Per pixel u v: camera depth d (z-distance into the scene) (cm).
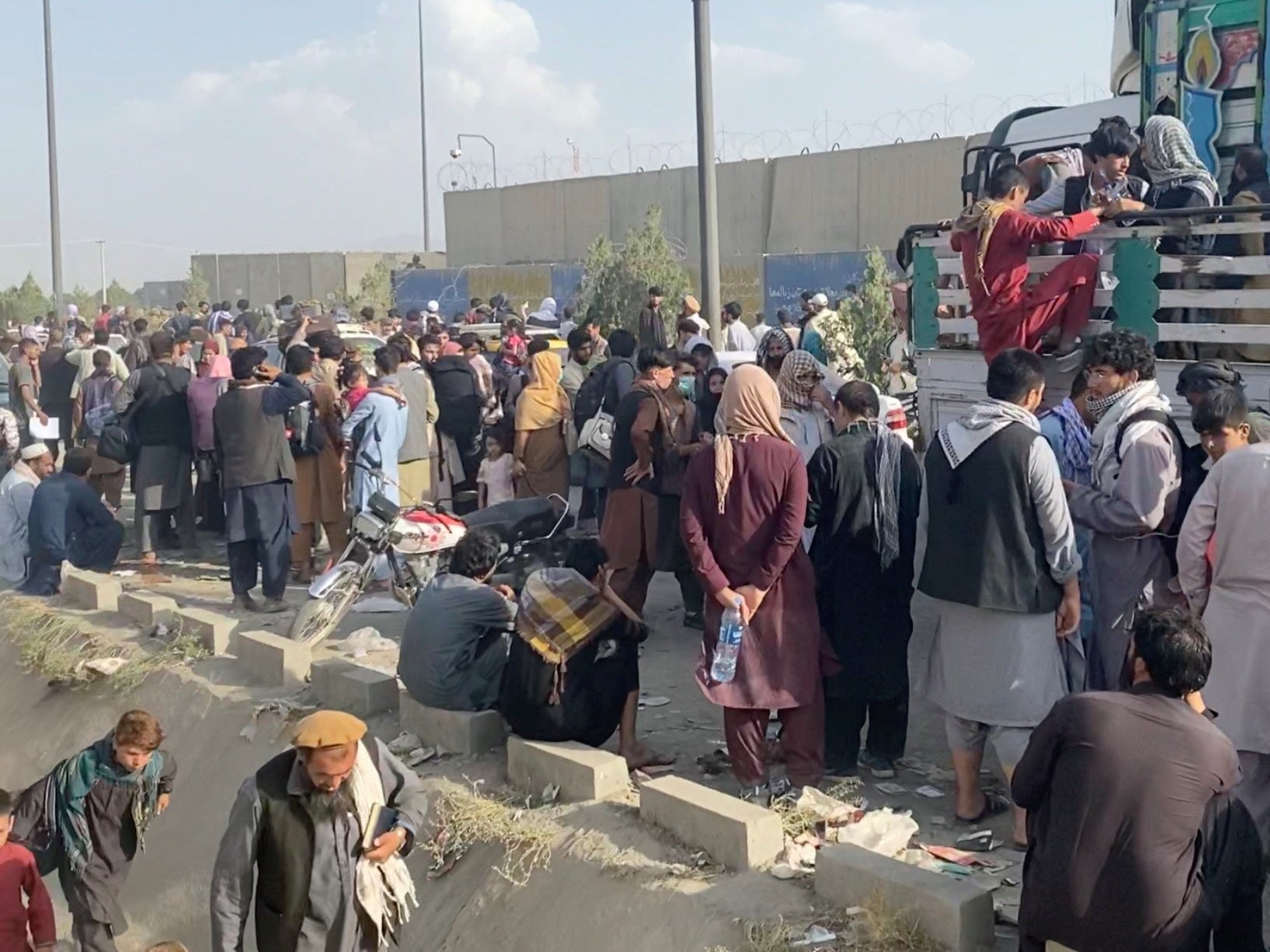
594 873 542
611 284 2244
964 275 694
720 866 523
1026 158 1009
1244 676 486
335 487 1100
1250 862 391
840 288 2902
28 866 567
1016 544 529
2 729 960
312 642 871
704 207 1216
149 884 770
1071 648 566
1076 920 388
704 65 1190
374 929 479
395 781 497
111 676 904
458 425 1200
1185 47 857
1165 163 694
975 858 527
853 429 606
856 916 469
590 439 925
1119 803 384
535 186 4197
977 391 736
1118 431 543
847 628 602
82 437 1435
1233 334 598
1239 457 491
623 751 644
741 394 567
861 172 3303
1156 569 551
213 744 796
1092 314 669
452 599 691
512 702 632
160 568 1178
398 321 2380
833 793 589
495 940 557
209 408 1159
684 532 574
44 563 1099
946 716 576
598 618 630
